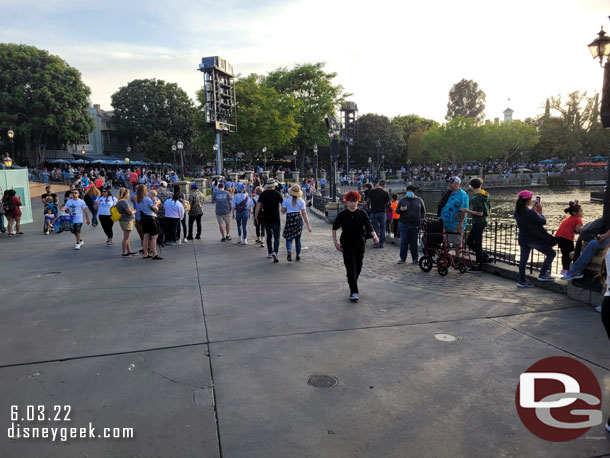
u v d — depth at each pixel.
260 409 3.54
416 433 3.22
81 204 11.23
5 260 9.76
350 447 3.06
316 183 41.91
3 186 17.09
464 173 73.69
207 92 31.36
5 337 5.08
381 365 4.34
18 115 47.28
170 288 7.26
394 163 93.19
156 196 11.80
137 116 65.81
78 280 7.82
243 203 11.79
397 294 6.95
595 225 6.40
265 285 7.49
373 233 6.55
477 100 111.62
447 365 4.33
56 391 3.84
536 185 70.56
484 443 3.11
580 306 6.22
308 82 61.34
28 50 46.97
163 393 3.79
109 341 4.95
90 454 3.00
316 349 4.73
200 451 3.01
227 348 4.76
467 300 6.59
